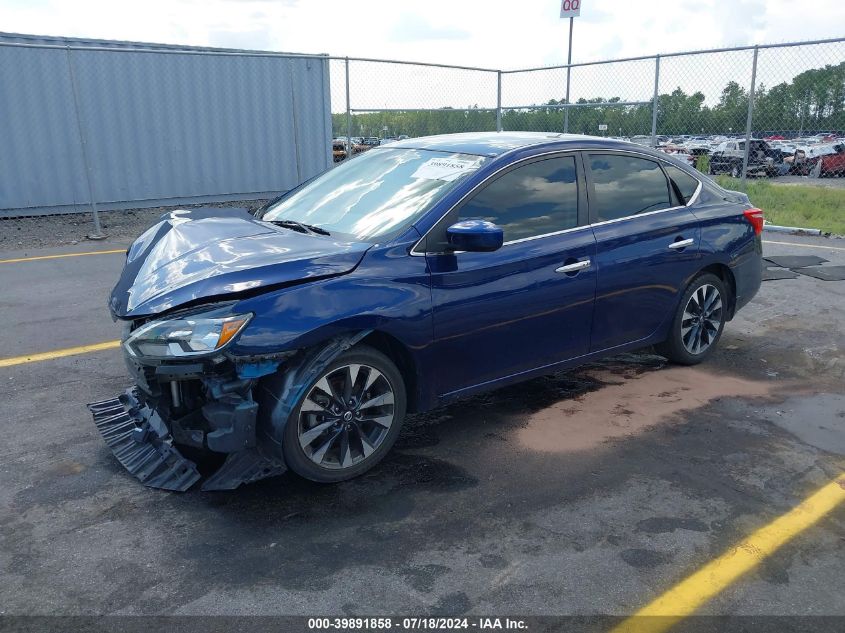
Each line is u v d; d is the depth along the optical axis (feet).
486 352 12.48
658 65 38.63
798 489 11.22
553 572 9.09
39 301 21.94
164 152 42.45
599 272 13.71
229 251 11.19
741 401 14.65
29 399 14.44
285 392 10.36
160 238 12.35
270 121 45.62
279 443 10.41
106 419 12.64
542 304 12.94
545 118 44.93
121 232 35.55
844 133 34.99
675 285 15.33
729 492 11.10
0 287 23.68
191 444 10.94
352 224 12.45
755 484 11.35
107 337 18.49
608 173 14.40
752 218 16.94
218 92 43.34
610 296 14.06
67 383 15.33
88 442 12.53
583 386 15.40
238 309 9.98
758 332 19.21
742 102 36.81
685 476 11.59
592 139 14.58
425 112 42.88
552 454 12.31
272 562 9.25
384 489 11.09
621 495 10.98
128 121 40.88
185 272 10.70
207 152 43.88
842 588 8.87
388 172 13.84
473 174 12.50
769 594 8.74
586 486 11.24
